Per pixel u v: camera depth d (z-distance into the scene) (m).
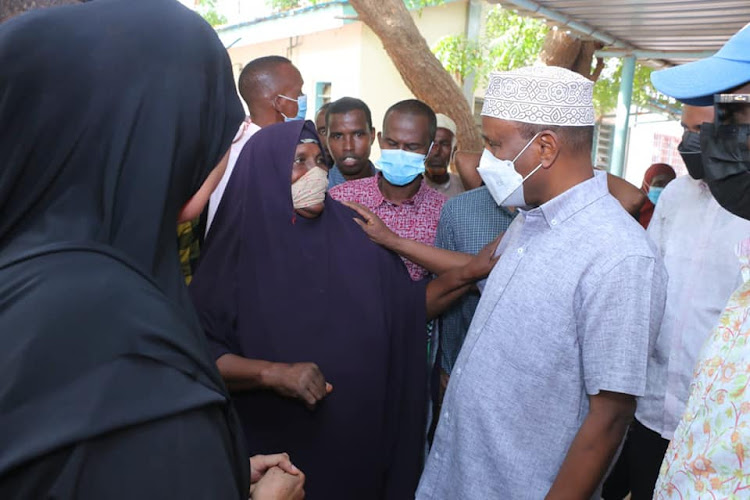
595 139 12.58
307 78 8.80
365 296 2.05
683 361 2.05
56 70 0.68
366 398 2.02
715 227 2.03
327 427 2.00
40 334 0.61
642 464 2.19
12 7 0.98
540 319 1.49
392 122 2.70
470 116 6.11
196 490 0.66
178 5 0.80
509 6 5.04
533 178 1.57
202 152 0.80
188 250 2.23
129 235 0.72
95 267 0.66
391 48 5.78
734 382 0.93
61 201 0.69
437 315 2.28
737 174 1.11
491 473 1.56
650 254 1.41
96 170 0.71
